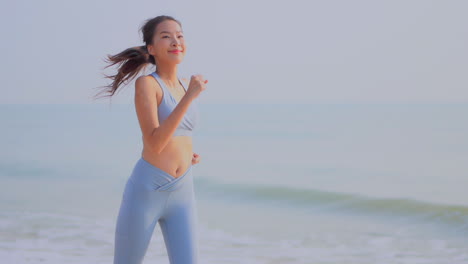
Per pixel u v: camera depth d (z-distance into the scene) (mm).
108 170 15664
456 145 19703
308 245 6836
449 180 13031
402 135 24016
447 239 7277
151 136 2945
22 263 5516
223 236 7371
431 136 22969
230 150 21141
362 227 8242
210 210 9961
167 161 3111
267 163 17219
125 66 3279
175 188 3170
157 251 6113
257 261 5902
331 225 8398
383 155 18125
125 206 3156
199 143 23672
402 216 9234
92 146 22766
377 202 10242
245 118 38125
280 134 26875
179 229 3240
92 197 10836
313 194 11453
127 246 3154
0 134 28844
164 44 3145
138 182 3113
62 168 16078
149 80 3059
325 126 30359
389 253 6445
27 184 13039
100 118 39938
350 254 6363
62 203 9953
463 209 9297
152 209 3141
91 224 7730
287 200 11008
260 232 7711
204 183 12977
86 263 5551
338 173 14852
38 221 7945
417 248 6719
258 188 12234
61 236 6871
